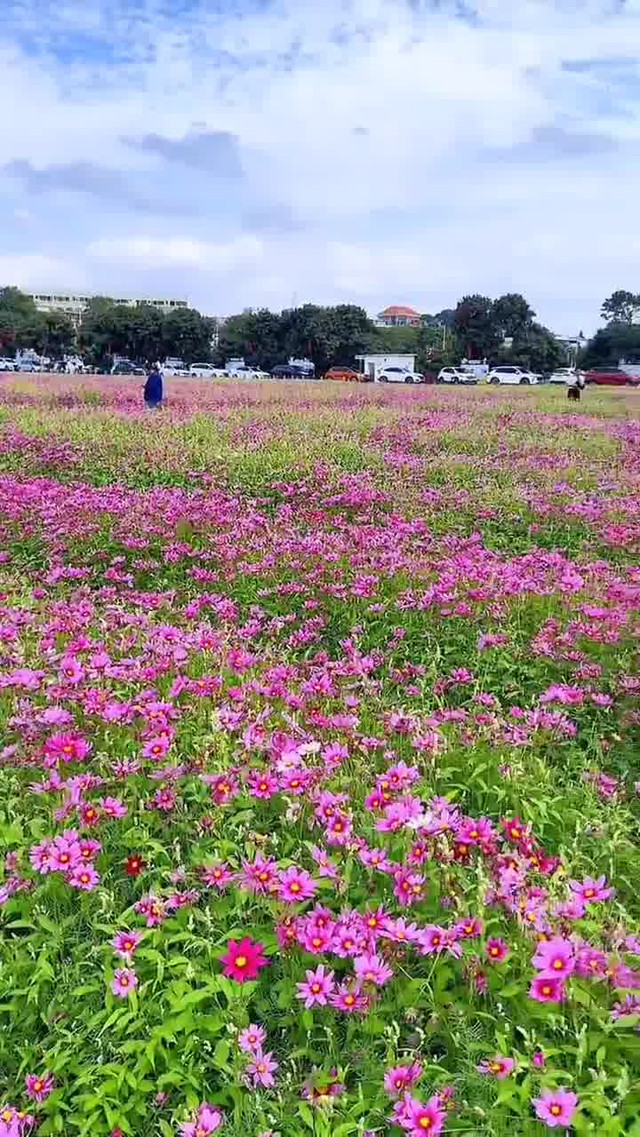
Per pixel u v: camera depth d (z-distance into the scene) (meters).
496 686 5.68
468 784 4.12
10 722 4.31
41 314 81.44
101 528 9.09
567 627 6.15
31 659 5.30
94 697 4.54
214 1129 2.40
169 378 43.28
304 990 2.74
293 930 2.92
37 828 3.57
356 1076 2.64
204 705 4.66
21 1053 2.70
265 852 3.48
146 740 4.12
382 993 2.84
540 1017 2.65
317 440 15.48
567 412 25.09
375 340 80.38
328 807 3.43
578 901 3.01
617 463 14.34
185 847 3.61
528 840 3.43
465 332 81.81
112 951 2.96
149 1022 2.78
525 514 10.33
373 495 10.90
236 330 81.69
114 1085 2.55
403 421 19.98
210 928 3.02
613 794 4.18
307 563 7.69
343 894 3.19
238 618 6.88
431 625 6.54
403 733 4.39
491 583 6.95
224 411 21.55
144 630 5.86
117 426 16.94
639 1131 2.28
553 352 82.38
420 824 3.23
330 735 4.32
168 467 12.80
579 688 5.38
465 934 2.86
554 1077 2.44
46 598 7.05
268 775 3.76
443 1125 2.38
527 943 2.89
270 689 4.76
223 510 9.80
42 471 13.02
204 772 3.88
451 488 11.59
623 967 2.74
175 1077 2.57
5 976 2.94
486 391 38.94
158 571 8.21
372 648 6.41
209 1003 2.87
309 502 10.92
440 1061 2.67
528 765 4.40
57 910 3.24
